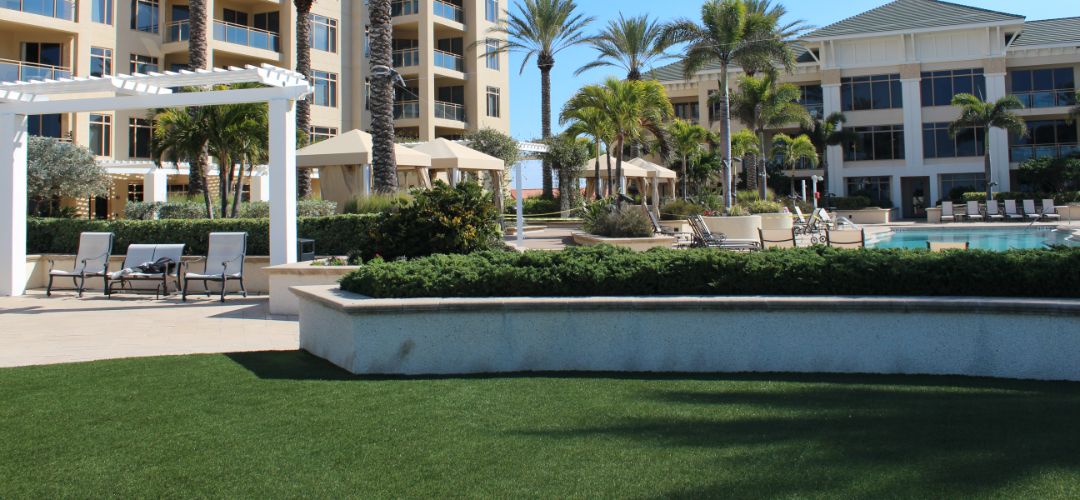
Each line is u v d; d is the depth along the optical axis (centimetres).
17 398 537
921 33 4381
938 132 4431
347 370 633
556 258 696
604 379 584
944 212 3694
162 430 454
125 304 1169
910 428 433
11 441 434
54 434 447
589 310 622
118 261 1381
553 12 3741
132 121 3041
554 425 455
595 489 350
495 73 4381
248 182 2872
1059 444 397
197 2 2119
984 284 609
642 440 421
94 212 2956
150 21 3119
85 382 589
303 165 2005
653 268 658
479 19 4222
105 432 450
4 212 1319
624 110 2475
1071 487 337
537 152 3641
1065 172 3966
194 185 2103
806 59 4734
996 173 4316
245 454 407
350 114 3822
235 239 1266
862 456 385
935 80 4428
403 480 366
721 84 2953
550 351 627
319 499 344
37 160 2145
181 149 1672
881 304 589
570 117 2698
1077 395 509
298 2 2417
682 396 523
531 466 382
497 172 2683
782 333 606
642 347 619
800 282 640
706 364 614
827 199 4134
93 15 2886
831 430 432
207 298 1235
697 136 3866
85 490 358
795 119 3806
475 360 626
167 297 1251
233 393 549
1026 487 338
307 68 2420
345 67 3794
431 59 3912
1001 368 574
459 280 664
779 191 4728
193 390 560
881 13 4653
